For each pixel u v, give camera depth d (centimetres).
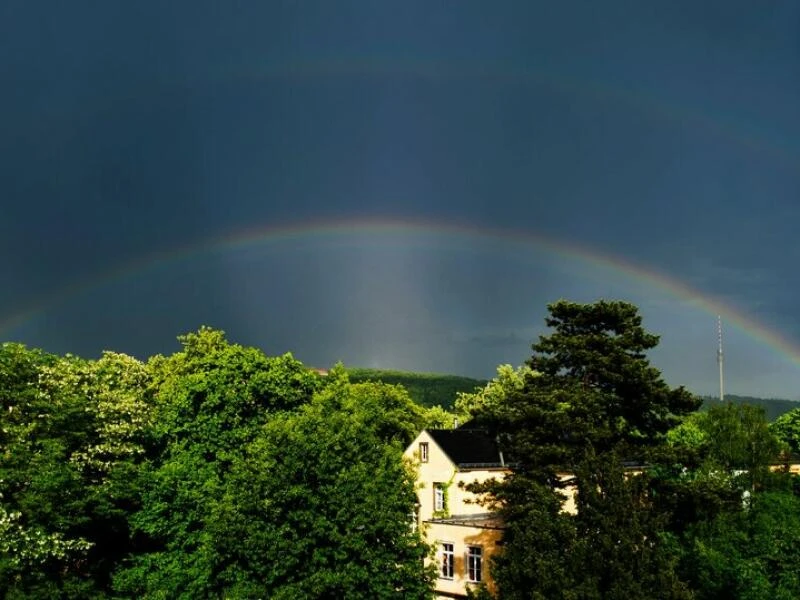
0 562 4531
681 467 4931
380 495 4662
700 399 4950
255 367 6284
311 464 4619
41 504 4781
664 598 3409
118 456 5731
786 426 10244
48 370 5716
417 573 4631
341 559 4444
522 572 3725
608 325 5162
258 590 4456
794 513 4297
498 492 4681
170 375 7600
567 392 4806
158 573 5369
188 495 5469
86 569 5734
